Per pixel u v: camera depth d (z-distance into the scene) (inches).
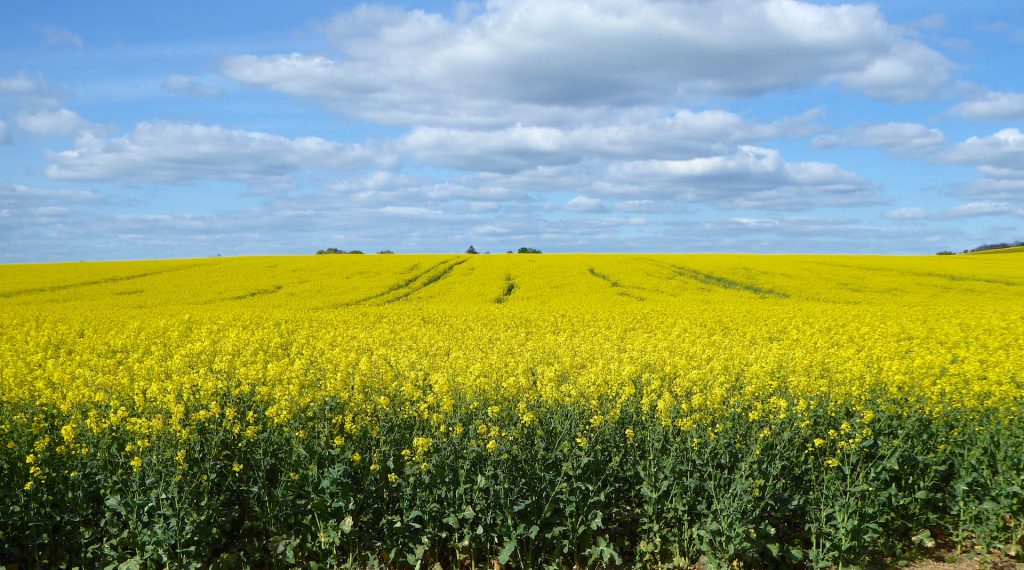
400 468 328.5
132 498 286.4
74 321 933.8
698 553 314.2
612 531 323.0
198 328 814.5
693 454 319.9
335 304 1354.6
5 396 382.6
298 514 310.5
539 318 964.0
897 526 349.1
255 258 2508.6
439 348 622.5
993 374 478.9
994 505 335.6
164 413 344.8
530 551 303.9
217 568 291.7
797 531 339.6
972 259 2492.6
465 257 2534.5
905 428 368.5
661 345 614.5
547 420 361.7
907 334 812.0
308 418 347.3
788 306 1210.0
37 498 288.5
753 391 412.5
